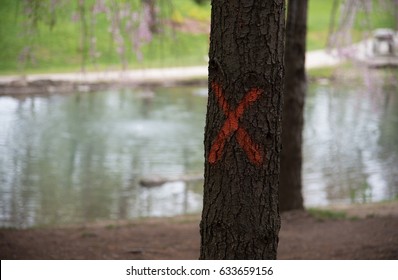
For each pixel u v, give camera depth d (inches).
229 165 159.0
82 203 495.2
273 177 161.2
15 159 635.5
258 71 157.2
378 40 1069.8
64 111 894.4
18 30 1243.2
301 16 375.9
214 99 160.7
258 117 157.9
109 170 601.0
